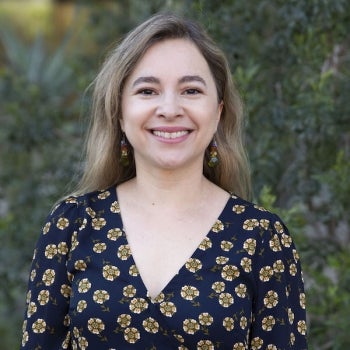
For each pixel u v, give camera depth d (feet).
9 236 19.24
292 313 10.01
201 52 9.89
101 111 10.60
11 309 19.83
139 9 17.57
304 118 14.05
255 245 9.74
